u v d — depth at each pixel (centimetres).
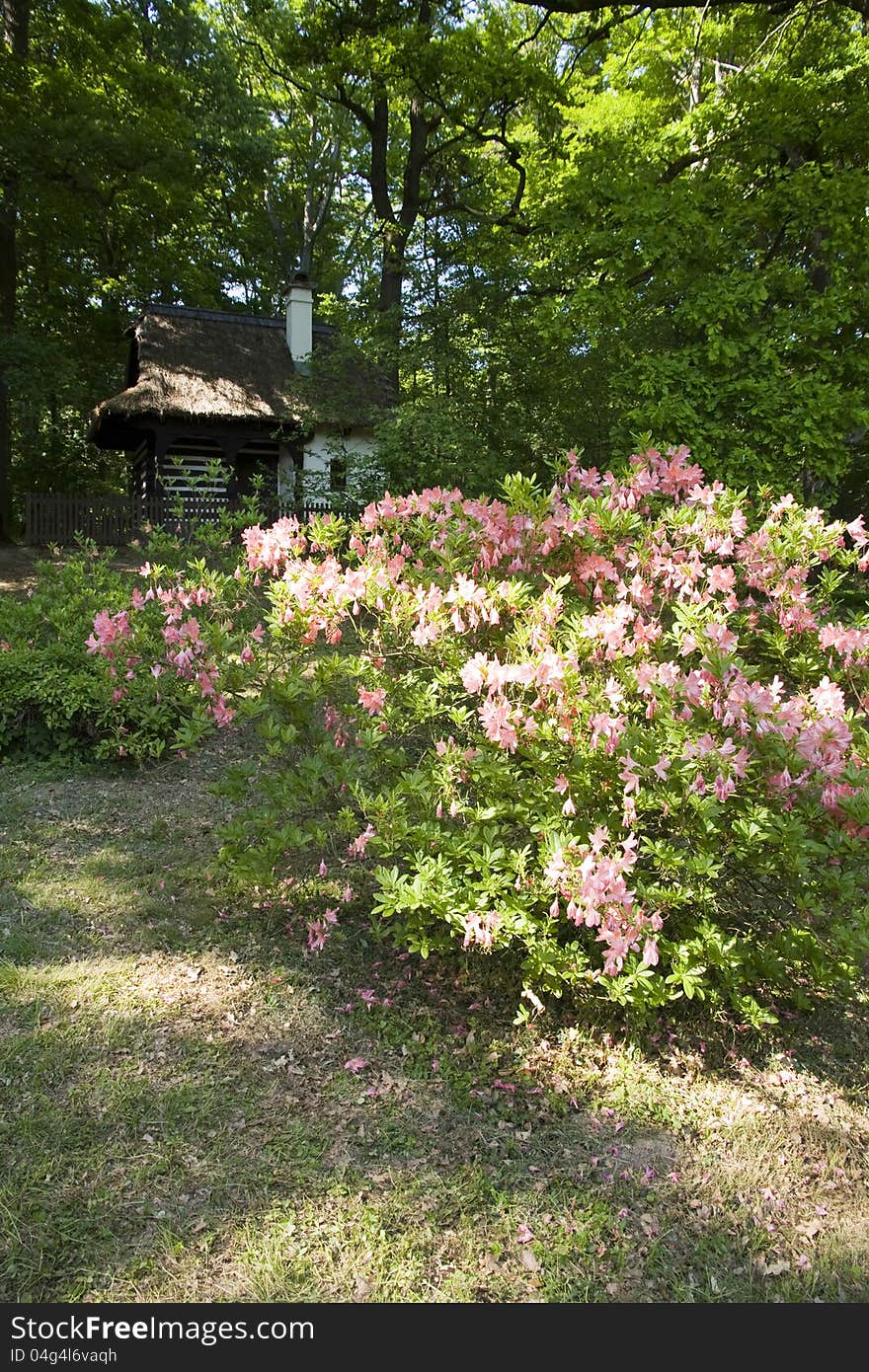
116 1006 321
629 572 364
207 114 2139
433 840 302
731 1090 300
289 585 350
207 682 380
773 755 281
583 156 978
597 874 269
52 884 411
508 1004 334
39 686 561
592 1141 273
